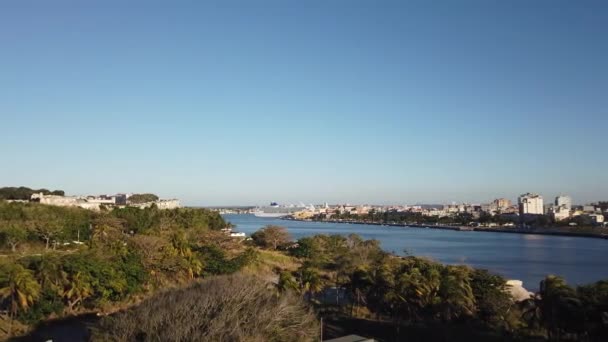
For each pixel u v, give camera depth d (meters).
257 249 165.75
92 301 84.31
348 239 199.75
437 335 76.12
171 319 46.84
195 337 43.38
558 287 71.62
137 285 91.19
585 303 68.62
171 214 187.25
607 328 66.00
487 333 77.50
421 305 81.56
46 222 127.69
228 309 47.81
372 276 92.25
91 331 52.66
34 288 73.44
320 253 164.38
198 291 52.75
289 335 49.22
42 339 68.38
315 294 107.69
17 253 109.69
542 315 72.19
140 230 151.38
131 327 46.78
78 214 154.88
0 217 131.25
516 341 73.19
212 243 142.12
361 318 86.81
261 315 48.22
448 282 83.12
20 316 72.75
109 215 159.38
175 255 105.38
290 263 151.75
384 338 74.50
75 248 123.44
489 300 84.38
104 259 89.38
